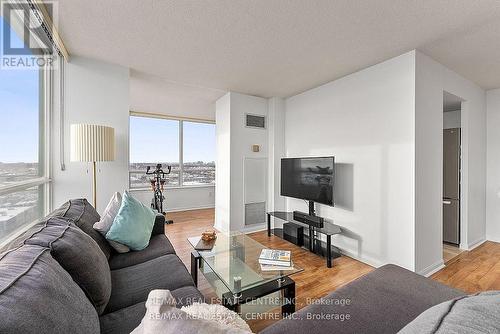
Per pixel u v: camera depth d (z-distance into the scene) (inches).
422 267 93.9
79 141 84.3
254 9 69.5
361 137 111.8
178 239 141.1
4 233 65.8
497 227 135.0
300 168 133.6
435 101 100.3
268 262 69.7
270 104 162.2
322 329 36.2
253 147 157.4
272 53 97.0
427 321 20.9
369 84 108.7
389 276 51.2
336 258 112.7
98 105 103.2
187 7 68.6
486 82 126.6
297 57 100.2
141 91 147.6
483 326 17.9
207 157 244.5
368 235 107.7
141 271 61.6
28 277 29.7
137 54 98.1
